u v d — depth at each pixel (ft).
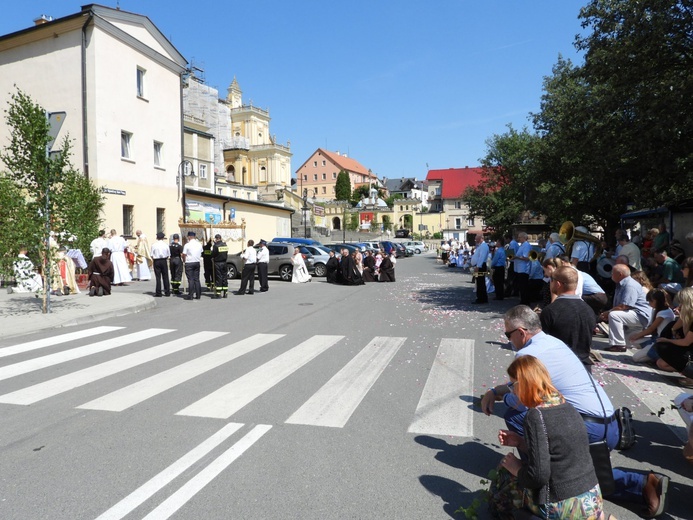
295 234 204.44
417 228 332.19
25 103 35.29
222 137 232.73
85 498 11.25
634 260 37.06
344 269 67.67
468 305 44.73
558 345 11.89
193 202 96.53
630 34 40.96
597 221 86.28
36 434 14.88
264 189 239.71
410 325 33.86
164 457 13.32
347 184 374.84
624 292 26.17
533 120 89.20
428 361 23.65
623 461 13.42
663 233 43.60
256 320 36.11
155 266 50.08
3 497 11.31
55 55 70.23
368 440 14.46
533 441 9.00
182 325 33.83
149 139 80.48
